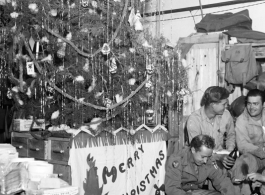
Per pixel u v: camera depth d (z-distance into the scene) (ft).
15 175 8.08
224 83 15.03
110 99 11.20
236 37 15.56
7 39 11.28
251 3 17.51
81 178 10.21
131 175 11.74
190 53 15.58
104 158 10.85
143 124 12.07
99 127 10.57
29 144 11.01
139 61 12.04
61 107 10.64
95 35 10.87
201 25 16.78
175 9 19.49
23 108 11.46
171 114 15.07
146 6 17.04
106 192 10.93
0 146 9.62
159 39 13.58
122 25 11.39
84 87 10.82
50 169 8.51
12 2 10.41
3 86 12.27
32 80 11.12
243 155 12.03
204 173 11.26
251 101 12.52
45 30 10.24
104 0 11.50
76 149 10.07
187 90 14.28
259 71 15.55
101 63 11.02
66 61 10.68
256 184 11.67
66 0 10.85
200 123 13.26
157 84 12.92
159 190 12.84
